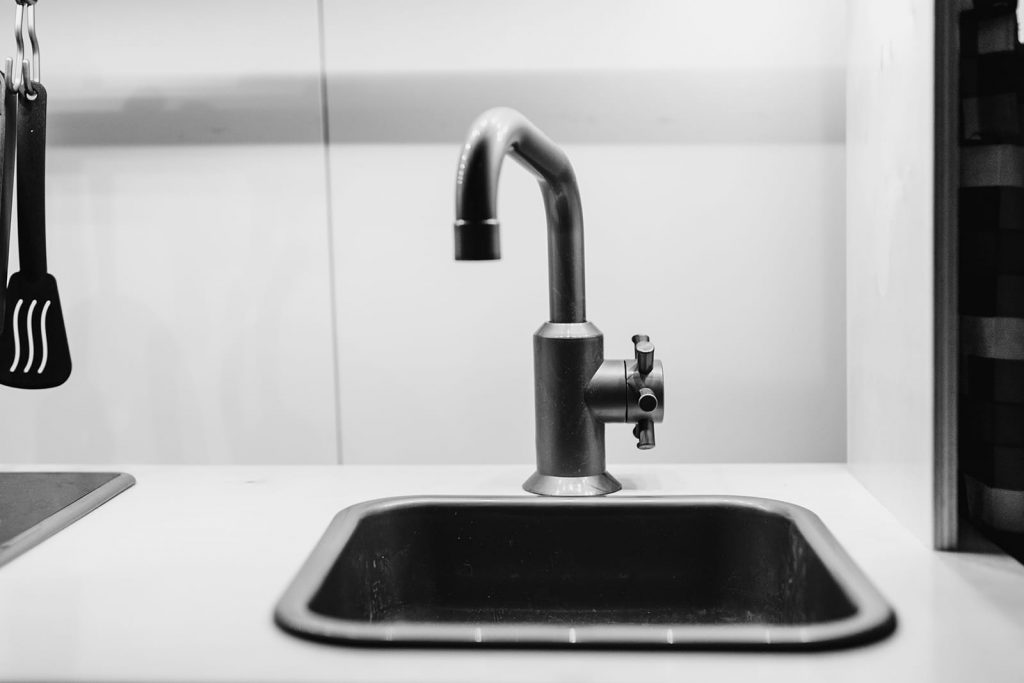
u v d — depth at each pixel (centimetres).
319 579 67
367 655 56
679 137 105
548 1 104
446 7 105
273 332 109
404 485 95
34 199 97
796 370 106
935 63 70
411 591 86
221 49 107
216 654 56
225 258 109
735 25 103
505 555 87
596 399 88
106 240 109
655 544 86
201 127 108
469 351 108
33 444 112
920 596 64
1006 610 62
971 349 75
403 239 107
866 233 90
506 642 56
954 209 70
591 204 106
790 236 105
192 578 69
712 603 85
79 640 58
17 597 66
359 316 108
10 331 98
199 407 110
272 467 105
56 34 108
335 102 107
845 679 52
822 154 104
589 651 56
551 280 89
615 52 104
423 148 106
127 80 108
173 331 110
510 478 97
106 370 110
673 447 108
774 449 107
